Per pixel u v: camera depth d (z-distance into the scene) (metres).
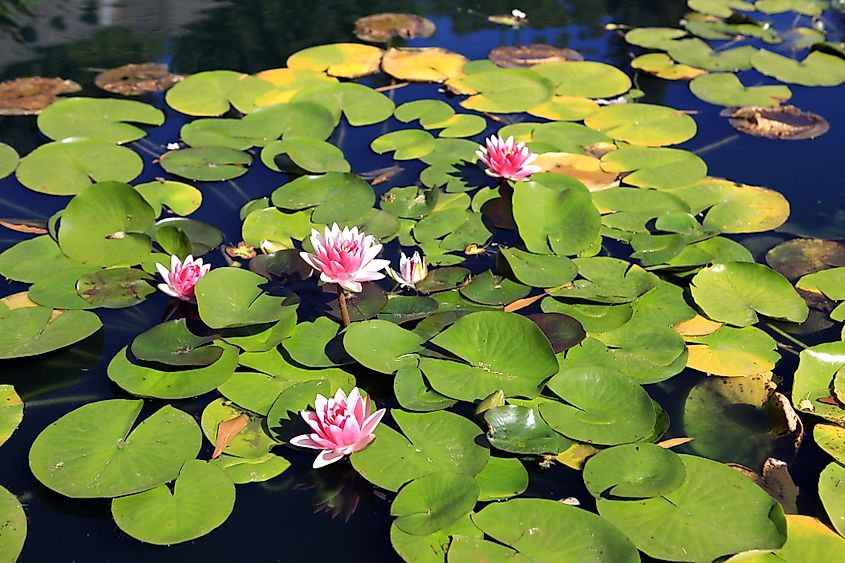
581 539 1.73
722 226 2.98
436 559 1.69
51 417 2.15
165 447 1.97
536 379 2.13
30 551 1.77
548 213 2.89
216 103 3.87
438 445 1.98
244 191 3.20
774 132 3.77
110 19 5.03
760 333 2.44
